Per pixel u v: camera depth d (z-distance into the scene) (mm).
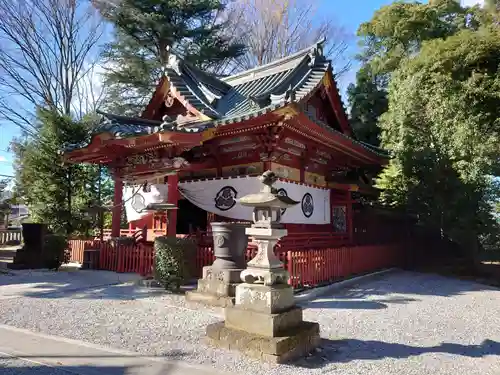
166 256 8734
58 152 14328
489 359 4855
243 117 9547
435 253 17031
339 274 11016
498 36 13461
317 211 13203
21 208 39250
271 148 10773
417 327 6340
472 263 14336
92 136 10820
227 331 4910
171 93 13094
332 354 4883
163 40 22484
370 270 13070
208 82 14508
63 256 12438
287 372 4168
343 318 6785
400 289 10109
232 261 7621
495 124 13320
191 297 7562
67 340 5148
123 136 9953
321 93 13547
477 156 12734
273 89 11789
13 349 4762
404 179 14914
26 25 22297
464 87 13648
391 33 21000
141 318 6379
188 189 12281
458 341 5629
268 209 5219
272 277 4949
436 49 14703
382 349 5145
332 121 14578
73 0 23047
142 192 12594
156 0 21797
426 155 13883
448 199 13289
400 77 17156
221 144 11734
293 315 5023
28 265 12008
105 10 22047
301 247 11555
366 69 22625
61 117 15109
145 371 4094
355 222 17656
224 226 7566
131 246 11367
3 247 22109
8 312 6672
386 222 16859
